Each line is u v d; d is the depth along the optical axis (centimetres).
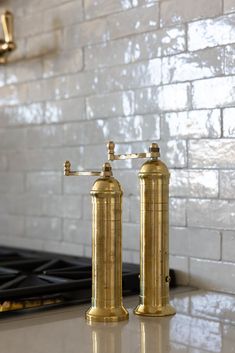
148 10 137
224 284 121
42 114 168
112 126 146
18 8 176
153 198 98
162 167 98
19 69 176
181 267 129
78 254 156
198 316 100
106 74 148
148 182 98
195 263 127
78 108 156
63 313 101
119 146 144
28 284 120
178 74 130
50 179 165
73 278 123
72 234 158
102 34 149
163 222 98
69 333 88
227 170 120
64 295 113
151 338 86
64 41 160
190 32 128
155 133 135
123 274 120
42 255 158
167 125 133
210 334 88
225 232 121
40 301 110
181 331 90
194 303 110
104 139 148
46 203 167
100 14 149
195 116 127
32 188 172
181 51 130
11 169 180
